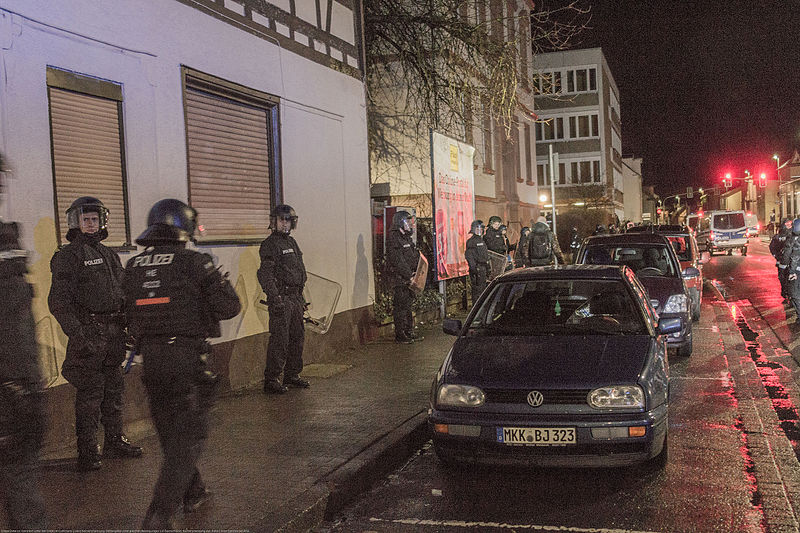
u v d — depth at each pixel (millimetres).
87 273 4855
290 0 9148
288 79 9016
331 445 5555
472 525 4348
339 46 10453
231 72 7887
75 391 5633
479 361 5383
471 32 13789
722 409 6922
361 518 4543
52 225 5535
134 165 6465
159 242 3969
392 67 16531
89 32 5969
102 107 6188
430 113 14148
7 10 5168
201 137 7613
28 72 5363
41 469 4988
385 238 11672
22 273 3383
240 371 7773
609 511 4484
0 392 3225
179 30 7082
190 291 3867
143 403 6434
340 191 10289
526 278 6488
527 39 14250
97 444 4980
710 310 14484
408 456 5867
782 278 14406
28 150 5340
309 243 9367
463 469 5445
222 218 7922
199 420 3844
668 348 9602
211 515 4180
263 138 8672
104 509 4234
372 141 16344
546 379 4992
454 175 13289
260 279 7266
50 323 5445
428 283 13664
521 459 4863
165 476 3750
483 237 14695
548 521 4359
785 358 9523
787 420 6578
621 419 4770
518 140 27359
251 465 5090
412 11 13922
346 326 10195
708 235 35406
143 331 3873
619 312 6180
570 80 49469
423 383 7840
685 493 4754
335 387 7707
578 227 39875
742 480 4984
